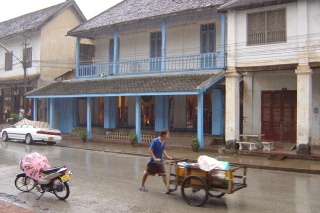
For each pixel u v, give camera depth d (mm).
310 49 14773
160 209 7668
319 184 10539
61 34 28719
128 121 23531
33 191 9305
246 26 16438
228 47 16875
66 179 8445
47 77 27812
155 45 22344
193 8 18172
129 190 9344
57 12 28062
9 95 30312
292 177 11688
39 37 27484
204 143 19125
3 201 8070
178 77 18734
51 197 8734
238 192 9352
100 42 25625
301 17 14953
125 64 22281
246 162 14164
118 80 21453
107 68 23188
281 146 17094
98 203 8148
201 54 18797
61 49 28734
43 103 27141
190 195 8742
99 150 18422
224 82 17672
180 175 8594
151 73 20703
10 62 30047
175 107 21156
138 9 22688
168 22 20406
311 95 15242
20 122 21844
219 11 16875
